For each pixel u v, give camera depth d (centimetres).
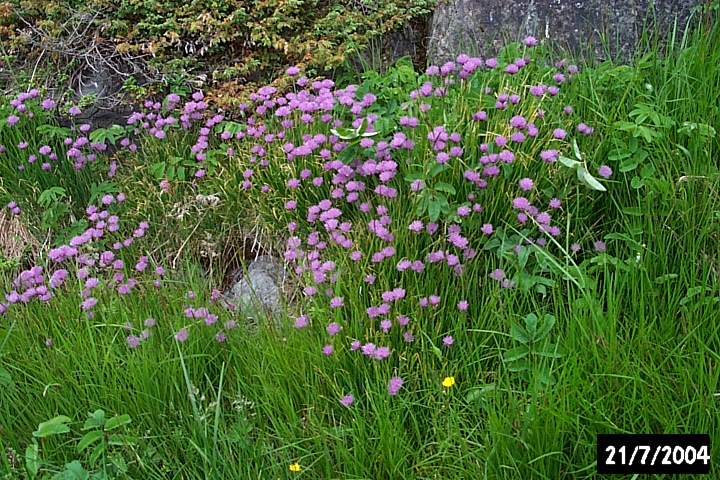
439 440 222
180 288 307
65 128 378
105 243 338
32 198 362
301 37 409
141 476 226
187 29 409
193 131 387
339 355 250
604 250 271
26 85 409
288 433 233
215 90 396
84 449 235
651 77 341
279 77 402
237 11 401
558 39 385
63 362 262
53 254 302
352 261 278
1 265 352
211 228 347
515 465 208
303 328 261
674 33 351
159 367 255
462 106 311
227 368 263
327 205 292
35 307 297
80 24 419
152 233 347
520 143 289
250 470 223
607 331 232
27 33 419
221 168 354
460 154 277
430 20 429
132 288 300
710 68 333
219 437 233
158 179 355
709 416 208
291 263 326
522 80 332
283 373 249
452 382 225
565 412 213
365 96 323
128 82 402
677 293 254
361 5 431
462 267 260
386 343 251
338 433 232
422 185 268
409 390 245
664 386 220
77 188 369
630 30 379
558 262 267
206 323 270
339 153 305
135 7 412
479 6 397
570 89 331
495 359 249
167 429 241
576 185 282
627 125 288
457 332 251
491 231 270
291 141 338
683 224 271
